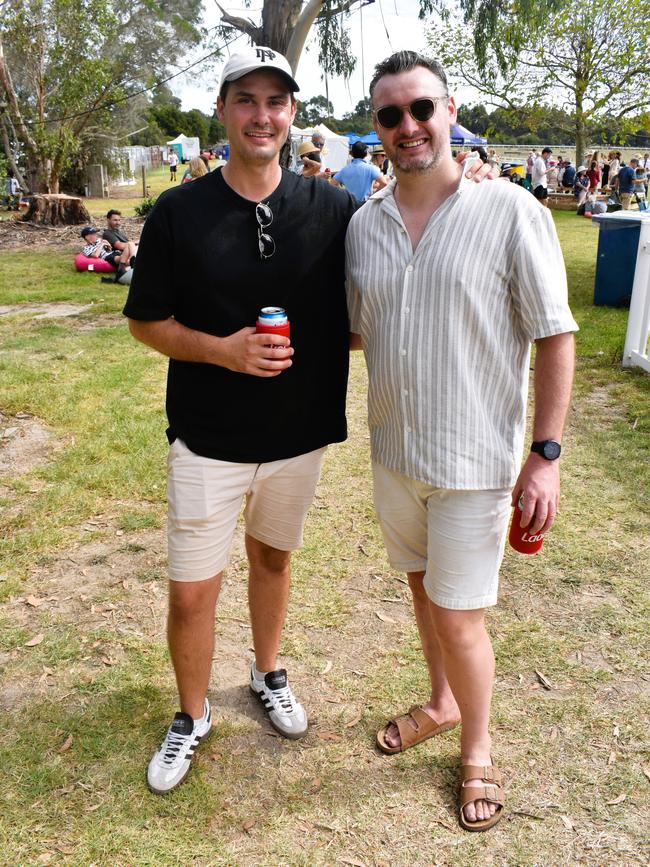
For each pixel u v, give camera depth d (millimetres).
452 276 1950
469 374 2021
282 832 2223
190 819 2270
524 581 3479
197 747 2543
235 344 2078
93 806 2311
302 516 2482
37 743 2557
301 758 2504
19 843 2180
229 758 2506
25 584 3506
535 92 25094
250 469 2299
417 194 2029
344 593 3432
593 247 14258
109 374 6613
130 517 4102
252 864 2121
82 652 3031
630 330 6641
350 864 2115
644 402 5781
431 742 2555
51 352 7375
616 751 2482
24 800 2326
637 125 24297
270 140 2068
